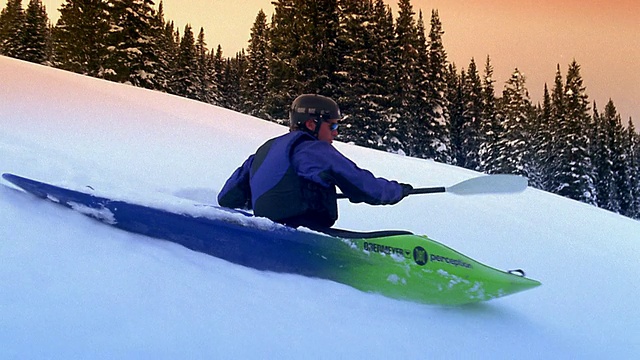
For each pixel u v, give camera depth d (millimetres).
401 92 31875
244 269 2373
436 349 2078
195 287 2072
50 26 46031
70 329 1594
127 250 2236
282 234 2502
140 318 1750
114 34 27188
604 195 42844
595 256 4559
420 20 35844
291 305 2143
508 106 39250
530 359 2182
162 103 8953
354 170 2695
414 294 2537
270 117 29016
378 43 30750
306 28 28516
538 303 2973
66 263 2004
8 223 2205
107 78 26922
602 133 43156
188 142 6039
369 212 4477
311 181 2721
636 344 2580
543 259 4094
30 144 4016
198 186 4223
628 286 3723
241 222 2475
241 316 1939
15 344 1460
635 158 57531
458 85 48500
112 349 1545
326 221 2795
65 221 2348
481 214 5395
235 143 6793
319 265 2488
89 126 5578
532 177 38844
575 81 37844
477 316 2549
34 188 2521
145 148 5191
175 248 2365
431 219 4676
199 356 1618
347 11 30062
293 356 1755
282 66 28938
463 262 2623
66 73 10008
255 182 2812
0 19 45031
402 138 31250
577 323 2756
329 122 2912
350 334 2021
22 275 1842
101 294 1846
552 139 42500
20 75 7547
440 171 9156
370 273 2531
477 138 48156
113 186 3098
